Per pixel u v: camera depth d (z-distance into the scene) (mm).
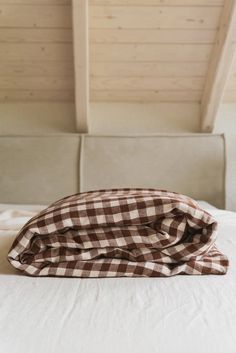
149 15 1278
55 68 1519
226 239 814
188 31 1342
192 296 537
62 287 565
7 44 1397
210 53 1438
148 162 1645
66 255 618
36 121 1733
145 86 1624
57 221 616
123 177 1642
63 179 1635
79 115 1575
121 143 1654
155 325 459
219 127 1751
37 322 463
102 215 622
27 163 1631
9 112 1731
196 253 616
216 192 1653
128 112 1737
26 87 1631
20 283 580
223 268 618
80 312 488
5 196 1624
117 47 1409
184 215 623
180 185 1644
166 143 1660
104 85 1610
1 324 459
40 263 618
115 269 605
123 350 415
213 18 1290
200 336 439
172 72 1537
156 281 588
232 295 545
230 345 427
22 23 1306
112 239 624
